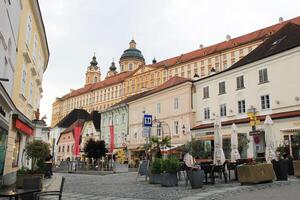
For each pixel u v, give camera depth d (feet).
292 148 84.12
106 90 368.48
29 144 63.05
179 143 138.51
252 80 109.29
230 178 63.36
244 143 96.58
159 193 46.96
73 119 318.45
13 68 58.54
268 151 62.13
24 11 66.33
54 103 476.54
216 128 67.72
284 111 96.73
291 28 115.96
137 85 315.99
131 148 178.40
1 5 41.55
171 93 149.18
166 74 302.66
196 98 136.56
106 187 60.29
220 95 122.72
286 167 56.18
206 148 90.22
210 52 285.84
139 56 384.68
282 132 91.35
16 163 71.00
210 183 55.98
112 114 208.64
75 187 62.23
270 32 248.52
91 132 234.99
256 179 51.21
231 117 116.06
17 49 62.28
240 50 262.88
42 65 105.50
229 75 119.44
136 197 43.42
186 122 136.67
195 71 293.02
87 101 400.06
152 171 64.34
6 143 56.80
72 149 256.11
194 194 43.62
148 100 168.04
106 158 158.92
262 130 97.91
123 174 109.19
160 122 147.43
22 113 72.84
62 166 161.68
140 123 173.68
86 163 158.40
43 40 94.68
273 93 101.14
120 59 390.42
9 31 50.42
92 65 461.37
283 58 99.14
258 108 105.60
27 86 77.56
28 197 38.93
